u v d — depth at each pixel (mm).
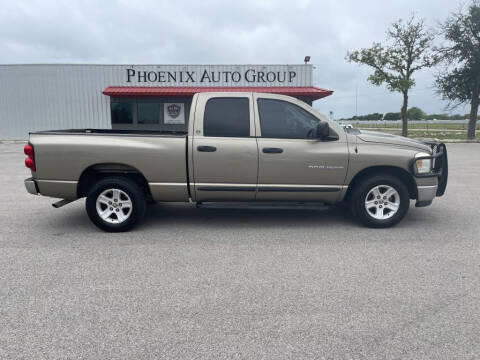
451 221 5930
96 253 4539
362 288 3594
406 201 5402
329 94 22938
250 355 2602
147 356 2592
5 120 24000
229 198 5406
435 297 3414
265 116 5316
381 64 27078
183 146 5215
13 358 2572
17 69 23516
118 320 3037
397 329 2908
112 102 24141
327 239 5039
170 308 3225
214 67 24125
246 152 5211
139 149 5188
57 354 2615
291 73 24328
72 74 23625
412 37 26328
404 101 27344
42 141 5203
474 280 3770
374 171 5562
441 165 5566
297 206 5359
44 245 4832
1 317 3084
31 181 5320
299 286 3639
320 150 5262
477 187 8891
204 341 2760
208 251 4598
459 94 26281
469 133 26469
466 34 25484
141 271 4000
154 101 24234
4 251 4613
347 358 2572
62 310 3193
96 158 5188
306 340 2770
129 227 5355
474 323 2992
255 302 3324
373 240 4992
